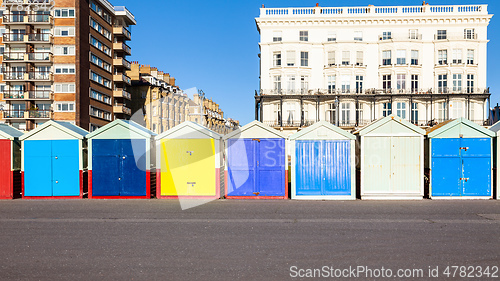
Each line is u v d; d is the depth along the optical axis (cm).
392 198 1442
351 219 1052
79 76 4069
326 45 4334
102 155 1484
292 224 988
